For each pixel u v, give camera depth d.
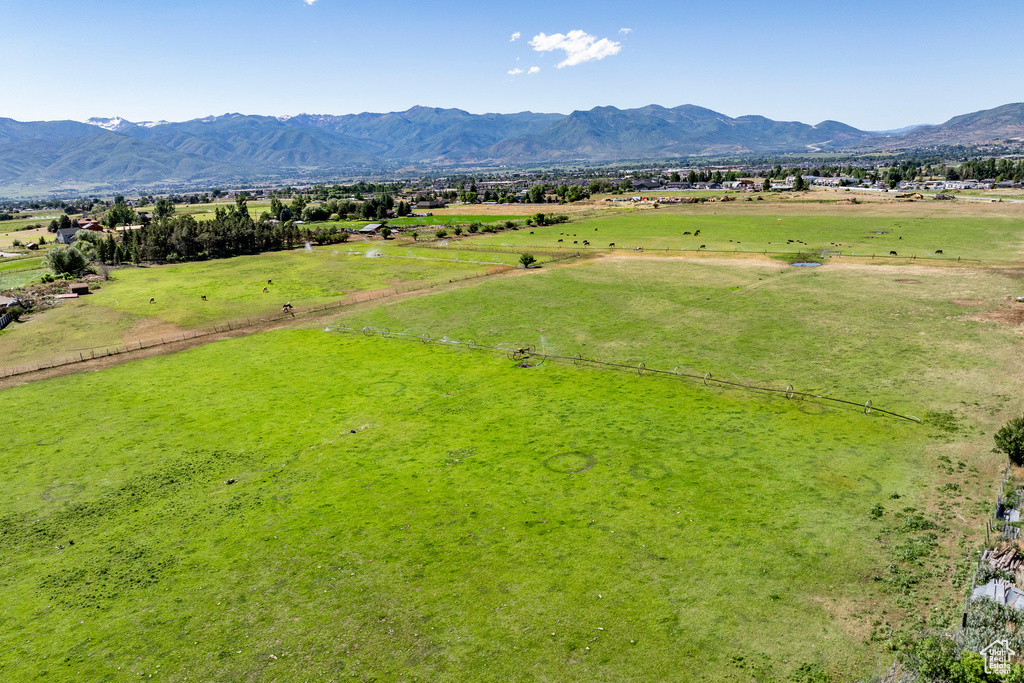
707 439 51.25
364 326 91.06
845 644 29.17
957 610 30.55
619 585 34.19
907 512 39.31
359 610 33.56
